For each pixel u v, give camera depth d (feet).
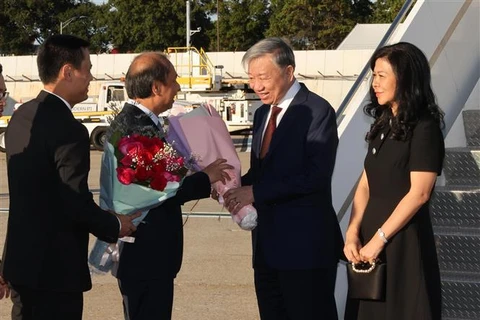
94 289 21.99
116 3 231.50
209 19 240.12
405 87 11.64
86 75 11.61
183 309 19.79
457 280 15.10
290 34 214.07
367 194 13.00
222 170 13.17
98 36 236.63
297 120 12.91
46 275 11.27
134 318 13.05
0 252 27.81
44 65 11.42
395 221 11.67
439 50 18.54
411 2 18.88
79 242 11.61
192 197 12.92
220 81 103.71
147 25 226.99
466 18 19.88
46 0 248.32
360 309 12.36
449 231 15.99
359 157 16.47
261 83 12.94
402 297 11.96
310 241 13.04
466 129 19.12
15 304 11.84
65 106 11.42
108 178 12.78
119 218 12.20
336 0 211.61
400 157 11.88
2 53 247.50
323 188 12.99
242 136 103.55
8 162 11.48
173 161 12.56
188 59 106.32
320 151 12.77
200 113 13.65
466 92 20.03
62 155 11.02
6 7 246.47
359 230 12.69
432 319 11.92
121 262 12.95
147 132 12.75
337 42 211.82
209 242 28.91
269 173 13.14
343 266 16.10
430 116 11.70
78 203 11.07
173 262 13.10
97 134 84.89
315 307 13.24
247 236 30.14
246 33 226.79
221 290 21.68
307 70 136.26
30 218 11.25
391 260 11.96
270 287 14.05
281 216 13.17
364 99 16.70
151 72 12.74
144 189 12.45
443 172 17.69
